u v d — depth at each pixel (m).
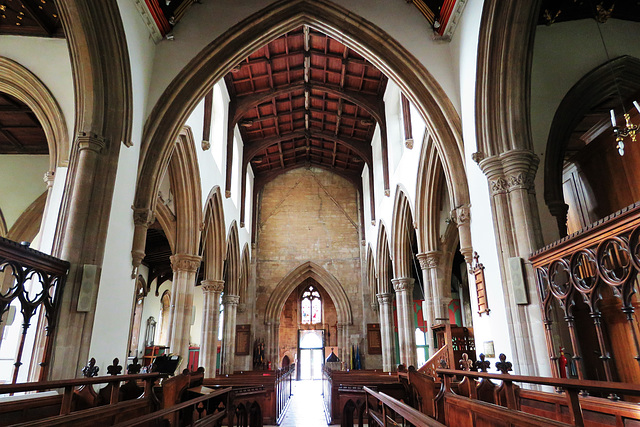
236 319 21.67
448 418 5.73
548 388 6.00
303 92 17.61
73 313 6.54
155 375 6.05
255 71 15.79
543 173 7.95
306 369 24.36
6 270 11.66
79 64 7.54
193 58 9.56
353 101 17.16
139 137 8.70
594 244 4.69
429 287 12.19
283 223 23.56
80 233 6.92
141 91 8.84
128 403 5.17
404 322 15.28
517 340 6.47
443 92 9.16
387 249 18.78
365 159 20.61
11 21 8.60
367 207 21.95
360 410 9.07
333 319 25.06
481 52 7.73
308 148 22.77
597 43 8.55
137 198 8.55
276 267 22.92
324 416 12.05
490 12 7.50
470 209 8.40
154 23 9.21
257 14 9.91
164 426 5.42
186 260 11.88
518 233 6.88
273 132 20.38
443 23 9.45
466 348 11.16
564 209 7.85
